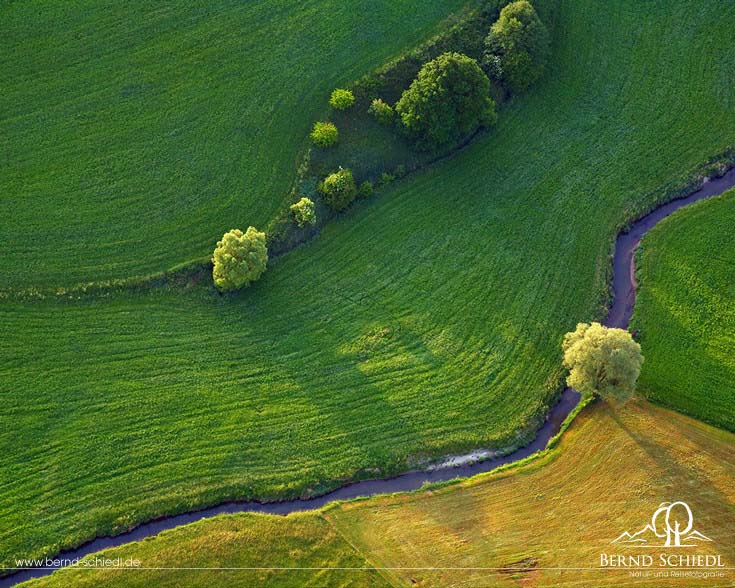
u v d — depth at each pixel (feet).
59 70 233.76
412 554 176.76
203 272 212.23
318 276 215.92
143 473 183.73
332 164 226.79
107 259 211.00
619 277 222.48
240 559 174.91
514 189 234.38
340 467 187.21
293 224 219.20
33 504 177.99
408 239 223.51
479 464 191.31
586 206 232.32
